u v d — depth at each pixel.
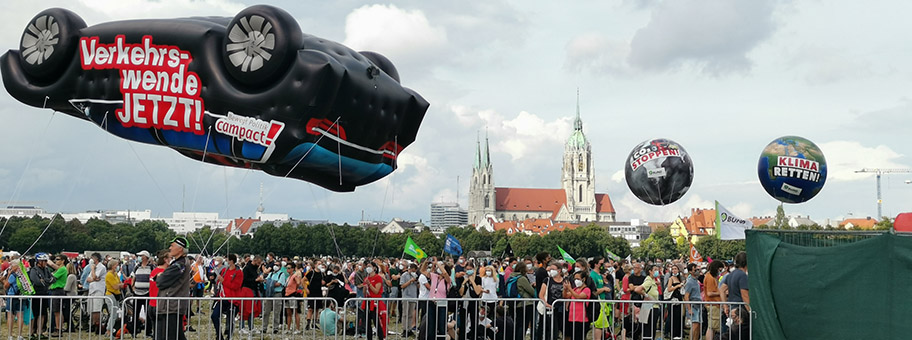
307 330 24.03
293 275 23.91
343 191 23.14
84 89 20.70
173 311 16.34
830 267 14.03
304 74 19.12
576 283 18.80
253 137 19.52
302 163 20.34
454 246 37.50
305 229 180.50
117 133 20.84
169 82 19.97
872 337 13.38
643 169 28.03
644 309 21.12
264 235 176.50
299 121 19.34
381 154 22.20
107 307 22.59
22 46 20.86
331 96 19.47
